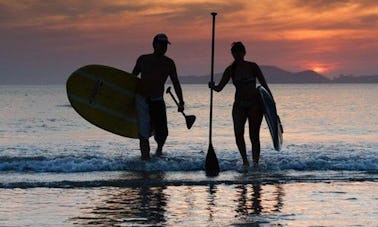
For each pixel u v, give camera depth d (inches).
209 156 443.5
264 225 285.1
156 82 489.1
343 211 318.7
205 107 2640.3
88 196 353.1
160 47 490.9
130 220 294.4
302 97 4591.5
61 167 450.0
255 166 468.1
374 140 852.0
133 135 512.4
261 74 480.7
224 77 477.7
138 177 417.7
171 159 490.6
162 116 493.7
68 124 1343.5
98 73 514.0
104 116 513.0
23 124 1348.4
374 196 360.2
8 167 448.1
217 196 355.9
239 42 479.5
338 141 828.6
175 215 306.0
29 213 309.6
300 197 354.9
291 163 470.0
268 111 471.2
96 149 643.5
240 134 475.8
